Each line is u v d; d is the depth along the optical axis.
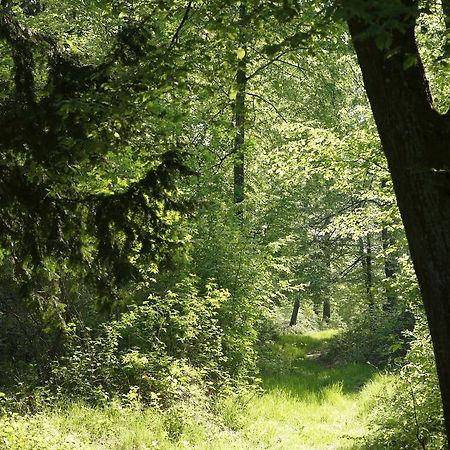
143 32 6.05
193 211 6.06
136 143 6.37
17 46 5.75
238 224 18.59
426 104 4.61
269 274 18.86
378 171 10.87
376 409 11.17
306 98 23.22
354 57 16.33
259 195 21.55
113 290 6.30
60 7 14.32
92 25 14.20
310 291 28.58
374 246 26.80
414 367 9.20
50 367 12.21
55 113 5.57
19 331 12.52
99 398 11.41
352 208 26.58
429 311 4.56
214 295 15.31
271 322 24.30
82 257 6.10
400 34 4.50
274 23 6.42
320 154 10.95
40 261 5.95
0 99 5.69
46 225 5.88
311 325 37.41
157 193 5.80
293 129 11.80
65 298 7.93
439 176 4.49
